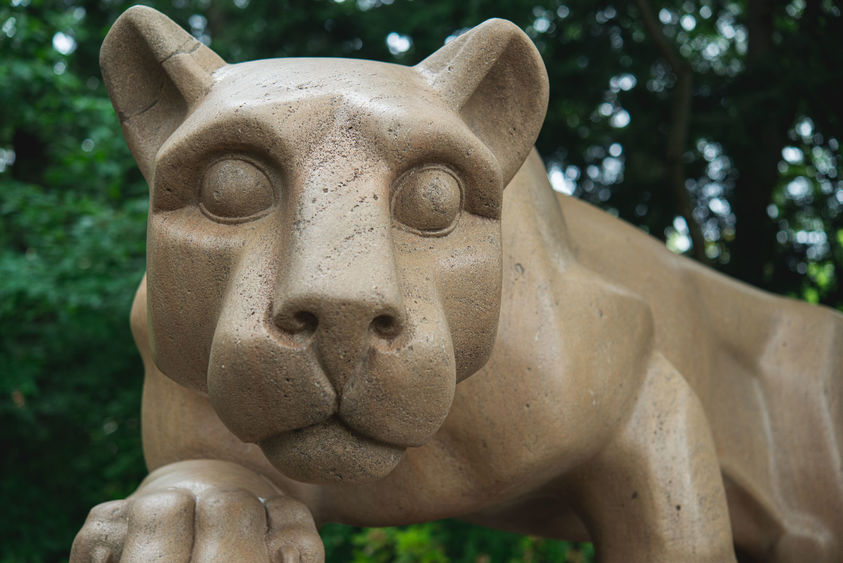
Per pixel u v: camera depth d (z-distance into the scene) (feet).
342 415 4.01
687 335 7.86
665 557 5.97
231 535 4.75
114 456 17.40
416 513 6.02
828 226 17.56
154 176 4.33
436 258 4.33
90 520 4.86
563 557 14.47
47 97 16.06
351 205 3.99
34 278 14.58
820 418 8.20
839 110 15.29
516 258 5.86
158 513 4.71
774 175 16.70
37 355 15.61
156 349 4.56
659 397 6.35
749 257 16.78
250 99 4.22
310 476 4.18
